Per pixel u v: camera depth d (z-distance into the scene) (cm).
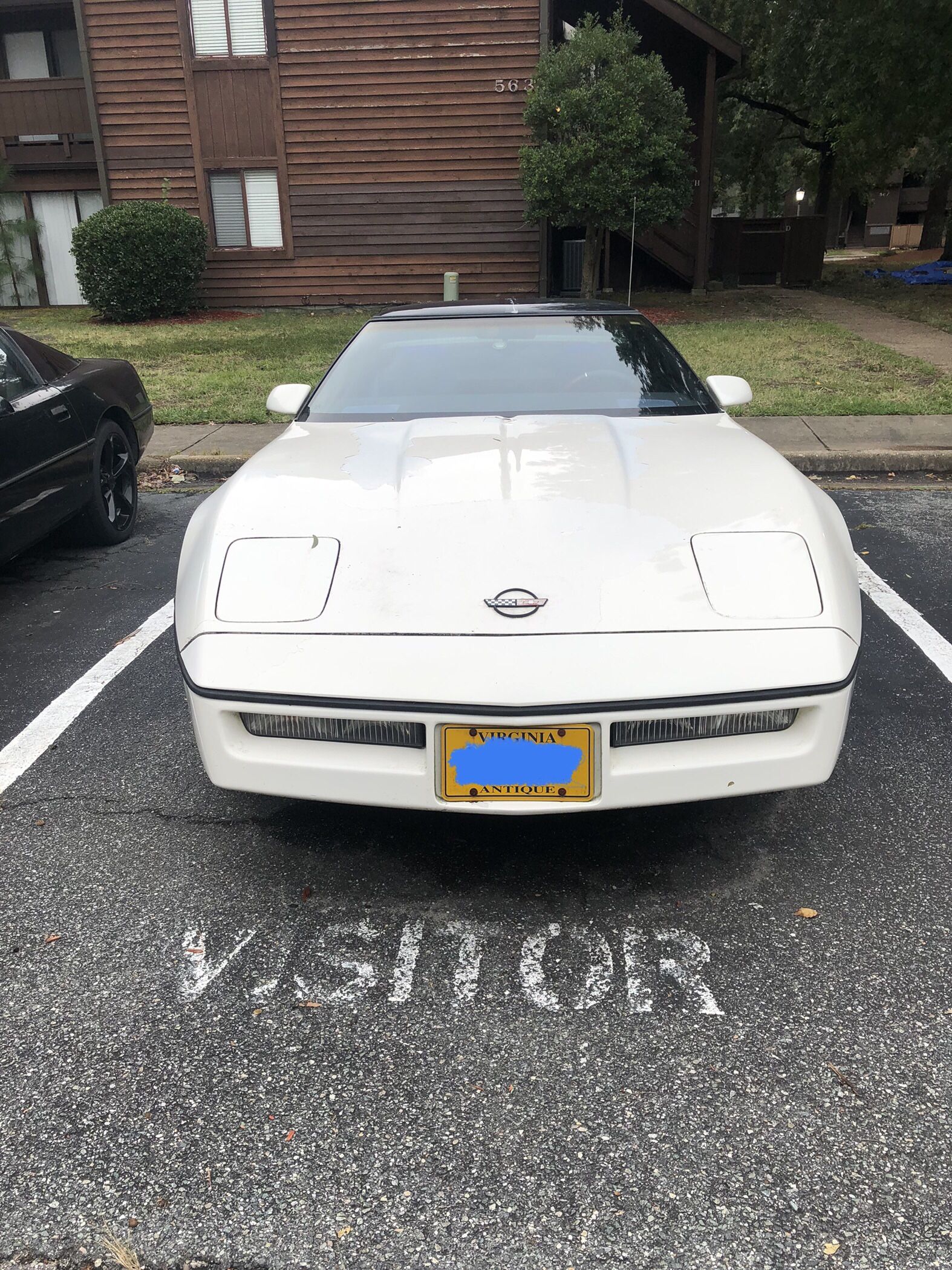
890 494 634
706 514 251
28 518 452
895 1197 164
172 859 266
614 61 1293
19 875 260
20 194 1952
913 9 1363
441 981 217
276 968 223
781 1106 183
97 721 350
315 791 231
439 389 346
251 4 1491
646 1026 203
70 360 554
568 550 237
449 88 1505
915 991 211
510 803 223
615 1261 154
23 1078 193
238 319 1541
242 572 242
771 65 1962
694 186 1773
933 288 1806
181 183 1596
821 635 226
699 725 222
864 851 264
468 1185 168
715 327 1288
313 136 1550
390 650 221
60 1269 156
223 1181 170
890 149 1820
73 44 1952
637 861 262
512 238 1580
